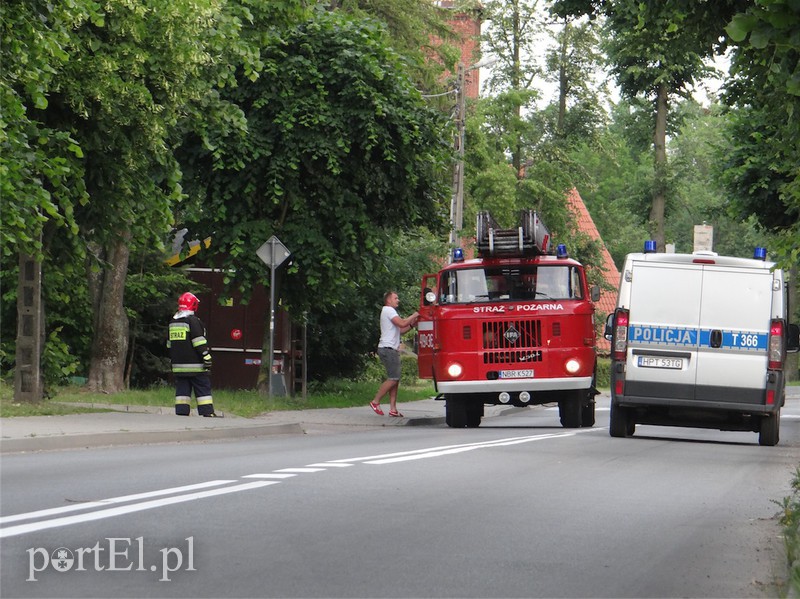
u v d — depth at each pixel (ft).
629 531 55.16
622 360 126.62
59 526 50.03
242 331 203.82
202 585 39.47
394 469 79.05
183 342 131.34
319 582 40.50
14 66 109.09
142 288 193.26
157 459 83.56
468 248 339.77
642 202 350.43
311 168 167.84
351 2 271.69
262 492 63.46
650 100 341.00
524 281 150.10
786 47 44.80
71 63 118.01
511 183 347.97
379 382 260.83
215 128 159.84
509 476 77.56
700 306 125.80
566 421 153.99
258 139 165.99
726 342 125.18
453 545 49.01
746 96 106.11
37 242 115.44
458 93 243.60
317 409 169.48
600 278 403.95
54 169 114.62
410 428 147.64
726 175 167.73
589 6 120.98
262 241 168.96
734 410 125.39
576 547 49.90
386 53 169.07
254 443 106.83
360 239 176.24
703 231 239.50
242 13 156.25
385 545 48.34
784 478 85.15
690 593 41.39
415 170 175.01
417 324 163.12
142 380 206.39
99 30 121.08
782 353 124.77
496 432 136.15
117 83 119.24
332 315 218.59
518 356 148.56
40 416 113.39
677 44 94.48
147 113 124.26
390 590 39.70
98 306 173.68
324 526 52.60
